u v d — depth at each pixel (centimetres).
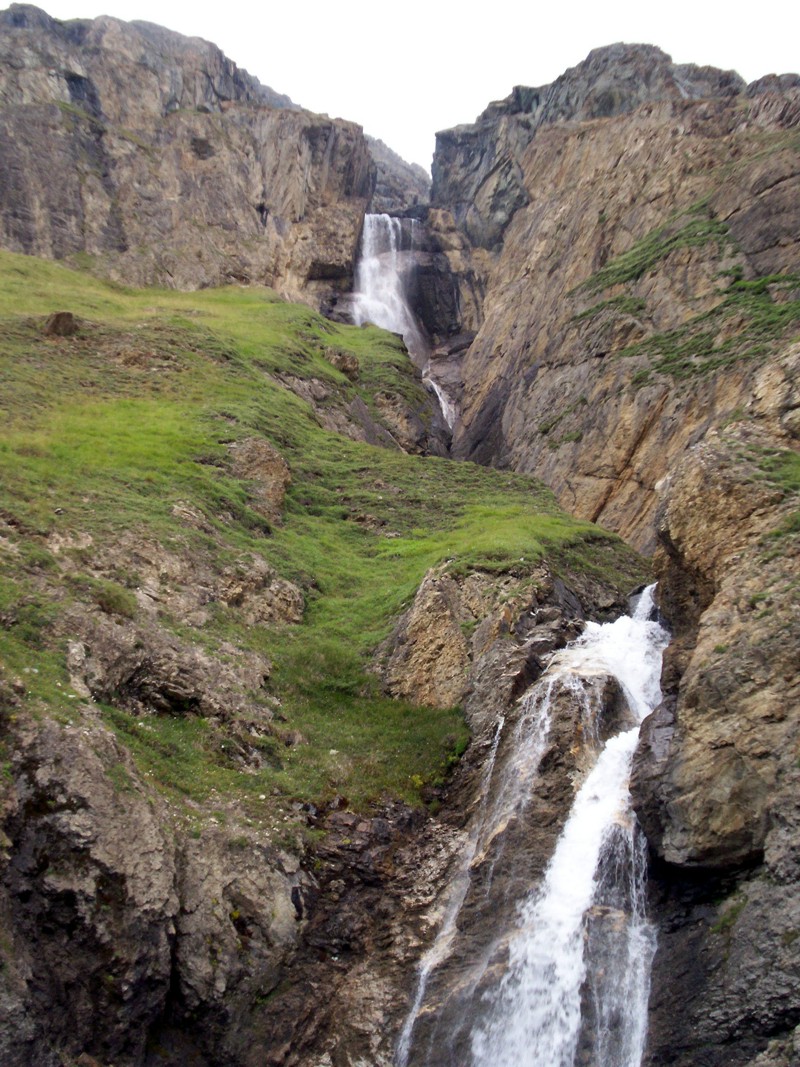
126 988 1409
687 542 1969
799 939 1279
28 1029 1291
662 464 3288
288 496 3247
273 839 1753
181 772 1792
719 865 1459
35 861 1426
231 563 2516
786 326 3197
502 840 1781
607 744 1902
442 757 2083
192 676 2023
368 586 2755
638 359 3722
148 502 2595
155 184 6191
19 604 1881
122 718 1811
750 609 1650
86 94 6375
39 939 1388
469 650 2277
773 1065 1205
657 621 2330
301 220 6569
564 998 1539
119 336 3991
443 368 6091
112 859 1473
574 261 5016
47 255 5466
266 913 1648
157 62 6781
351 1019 1598
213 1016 1515
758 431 2119
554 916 1641
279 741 2023
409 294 6762
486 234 6869
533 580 2441
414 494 3450
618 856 1650
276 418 3694
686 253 3953
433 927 1727
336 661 2344
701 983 1380
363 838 1864
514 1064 1523
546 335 4700
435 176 7850
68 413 3106
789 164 3847
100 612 2009
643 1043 1416
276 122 6831
